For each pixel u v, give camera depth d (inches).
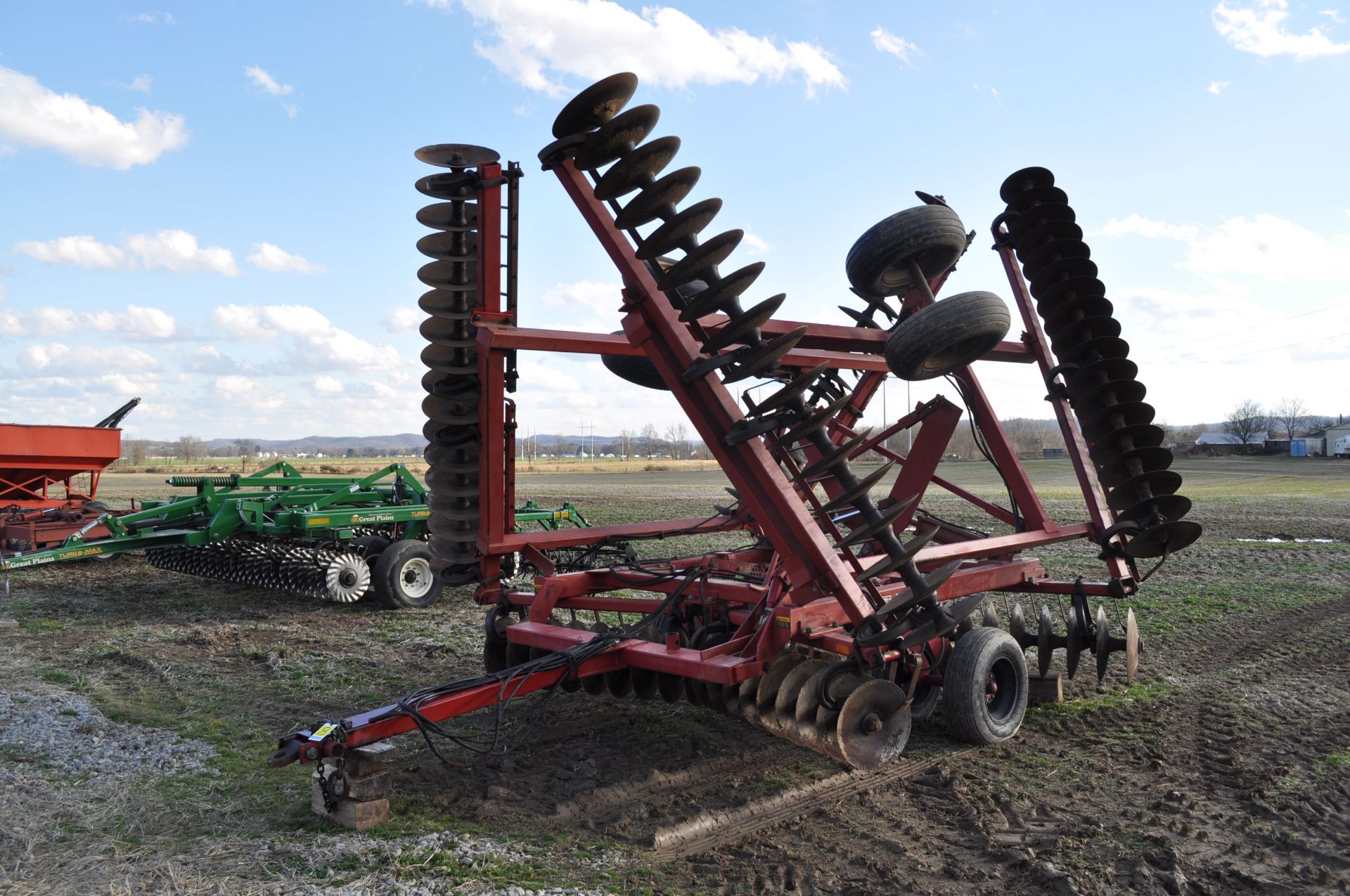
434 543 228.5
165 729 219.0
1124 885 140.2
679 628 230.4
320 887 137.4
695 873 145.2
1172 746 208.2
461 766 193.2
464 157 214.5
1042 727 223.6
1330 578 460.8
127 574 509.7
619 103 181.2
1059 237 242.7
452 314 216.4
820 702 168.4
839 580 176.6
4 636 332.2
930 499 1079.6
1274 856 151.3
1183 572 485.7
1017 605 252.5
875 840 158.2
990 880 143.3
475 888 137.5
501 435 223.0
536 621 231.6
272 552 415.2
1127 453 232.7
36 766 191.0
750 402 178.1
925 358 177.5
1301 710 235.3
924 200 234.5
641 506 969.5
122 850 150.2
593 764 195.0
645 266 188.2
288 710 238.2
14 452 565.3
